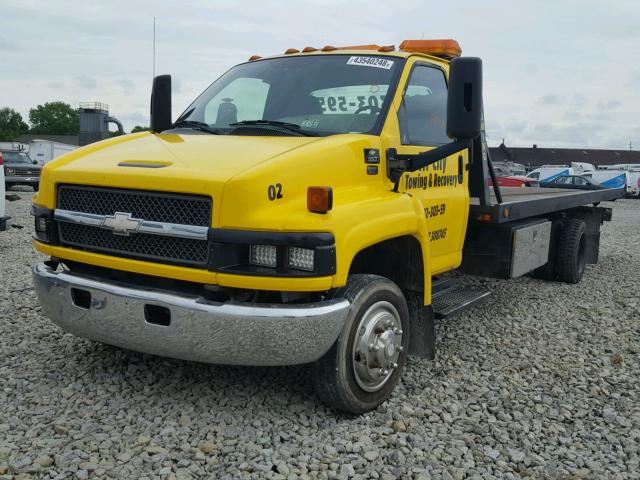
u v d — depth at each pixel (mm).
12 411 3818
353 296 3773
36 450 3365
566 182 34812
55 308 4027
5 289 6812
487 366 4988
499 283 8250
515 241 6199
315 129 4402
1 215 9047
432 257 5090
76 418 3756
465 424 3945
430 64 5180
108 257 3828
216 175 3475
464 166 5523
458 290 5539
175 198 3574
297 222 3418
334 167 3871
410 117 4754
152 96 4996
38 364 4578
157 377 4391
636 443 3783
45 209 4117
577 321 6480
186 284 3785
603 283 8609
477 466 3457
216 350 3502
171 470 3250
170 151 3984
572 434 3885
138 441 3498
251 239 3387
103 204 3859
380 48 5008
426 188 4914
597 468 3471
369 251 4535
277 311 3457
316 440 3617
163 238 3646
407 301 4527
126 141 4535
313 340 3523
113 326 3762
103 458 3328
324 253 3438
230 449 3471
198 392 4172
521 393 4465
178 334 3539
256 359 3508
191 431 3664
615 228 17984
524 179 27703
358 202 3846
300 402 4082
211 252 3455
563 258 8266
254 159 3648
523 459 3535
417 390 4422
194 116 4957
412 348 4547
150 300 3586
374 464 3410
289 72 4918
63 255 4078
